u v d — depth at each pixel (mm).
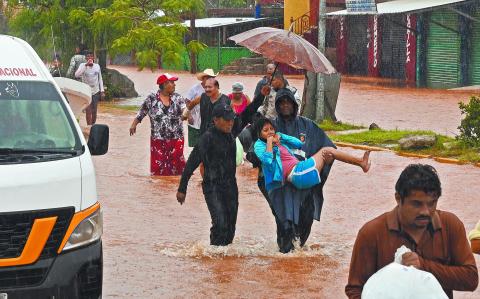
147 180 18781
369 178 18891
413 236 5902
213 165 12422
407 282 5367
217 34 71812
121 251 12688
